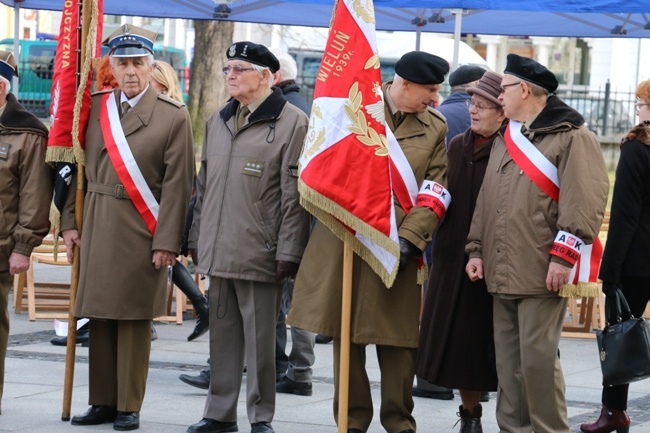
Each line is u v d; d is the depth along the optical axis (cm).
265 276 659
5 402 760
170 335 1053
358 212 604
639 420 764
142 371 695
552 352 605
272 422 727
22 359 913
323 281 633
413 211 625
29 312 1097
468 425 672
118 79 684
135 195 676
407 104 630
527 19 1488
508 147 614
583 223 586
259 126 666
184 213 684
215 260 665
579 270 600
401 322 632
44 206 695
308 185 607
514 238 605
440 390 809
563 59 4412
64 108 687
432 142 636
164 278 696
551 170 601
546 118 607
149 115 682
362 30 611
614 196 666
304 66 2961
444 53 2466
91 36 682
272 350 670
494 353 646
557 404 608
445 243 659
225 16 1383
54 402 764
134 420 691
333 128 609
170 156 680
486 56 4388
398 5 1084
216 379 679
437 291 662
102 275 677
